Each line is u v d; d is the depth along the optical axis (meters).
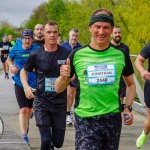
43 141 5.51
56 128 5.75
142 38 24.55
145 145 7.25
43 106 5.71
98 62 4.20
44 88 5.71
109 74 4.18
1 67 32.88
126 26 27.77
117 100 4.21
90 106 4.16
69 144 7.29
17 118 10.04
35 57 5.75
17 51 7.29
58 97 5.73
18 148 6.64
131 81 4.39
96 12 4.20
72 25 40.75
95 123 4.14
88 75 4.18
